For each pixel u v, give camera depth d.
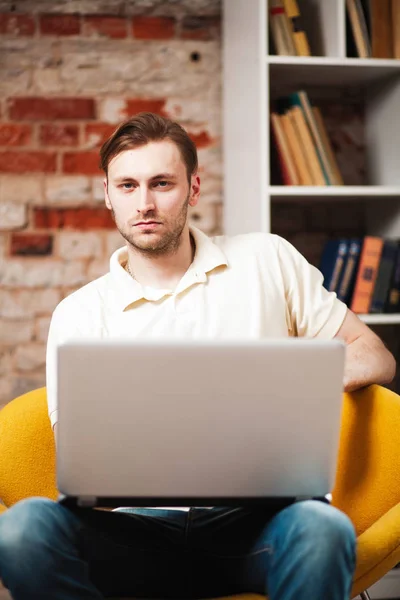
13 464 2.04
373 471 2.00
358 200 3.28
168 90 3.32
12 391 3.26
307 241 3.38
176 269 2.16
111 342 1.52
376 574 1.79
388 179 3.20
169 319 2.09
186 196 2.14
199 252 2.17
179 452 1.58
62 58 3.27
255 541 1.74
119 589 1.80
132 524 1.83
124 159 2.09
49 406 2.03
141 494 1.62
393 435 1.98
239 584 1.77
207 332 2.09
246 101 3.03
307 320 2.18
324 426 1.58
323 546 1.55
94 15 3.29
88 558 1.72
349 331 2.17
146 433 1.57
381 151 3.25
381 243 3.02
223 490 1.62
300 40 2.96
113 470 1.59
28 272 3.26
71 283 3.29
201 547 1.81
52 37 3.27
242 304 2.12
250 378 1.54
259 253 2.20
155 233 2.08
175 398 1.55
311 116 2.98
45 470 2.06
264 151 2.86
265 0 2.84
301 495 1.63
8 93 3.25
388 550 1.77
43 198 3.27
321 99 3.34
